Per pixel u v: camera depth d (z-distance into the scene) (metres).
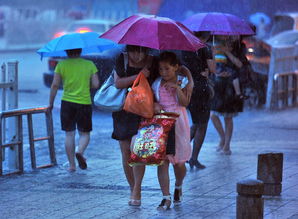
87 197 18.69
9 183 20.62
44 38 83.06
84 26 52.75
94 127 32.69
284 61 39.75
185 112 17.05
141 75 16.56
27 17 81.44
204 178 21.14
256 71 38.44
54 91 22.78
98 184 20.45
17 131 22.11
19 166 22.14
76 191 19.48
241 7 53.69
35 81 51.59
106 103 16.94
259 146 27.31
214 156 25.06
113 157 25.08
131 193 18.05
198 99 21.73
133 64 16.91
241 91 24.92
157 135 16.39
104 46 22.91
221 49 24.69
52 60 39.84
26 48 80.94
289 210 16.91
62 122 22.39
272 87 38.50
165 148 16.42
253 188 14.34
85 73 22.22
